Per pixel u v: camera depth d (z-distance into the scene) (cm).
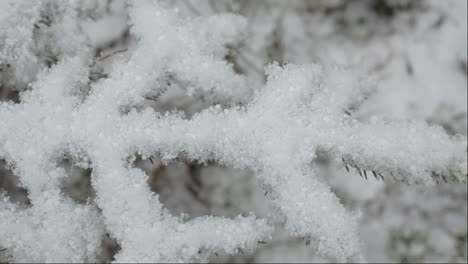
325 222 51
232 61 59
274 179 52
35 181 52
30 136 52
